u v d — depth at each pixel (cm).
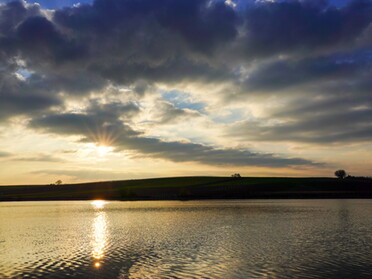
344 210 7438
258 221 5416
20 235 4306
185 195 15012
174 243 3462
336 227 4566
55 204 12731
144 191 17500
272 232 4159
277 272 2295
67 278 2225
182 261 2642
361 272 2280
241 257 2753
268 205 9462
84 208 9819
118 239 3791
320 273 2266
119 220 6031
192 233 4178
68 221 6081
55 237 4066
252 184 17300
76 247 3331
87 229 4812
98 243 3544
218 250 3055
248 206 9194
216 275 2238
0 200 17388
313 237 3738
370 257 2712
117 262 2642
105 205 11269
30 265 2584
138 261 2664
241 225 4916
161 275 2256
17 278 2234
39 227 5200
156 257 2798
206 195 14925
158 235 4053
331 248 3089
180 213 7294
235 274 2256
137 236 3997
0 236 4228
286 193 14512
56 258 2822
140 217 6531
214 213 7119
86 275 2291
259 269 2377
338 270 2333
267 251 2981
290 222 5200
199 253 2934
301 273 2269
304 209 7825
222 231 4312
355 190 15050
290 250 3016
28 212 8681
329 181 17288
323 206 8781
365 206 8675
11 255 2969
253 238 3709
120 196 16050
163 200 13775
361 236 3781
